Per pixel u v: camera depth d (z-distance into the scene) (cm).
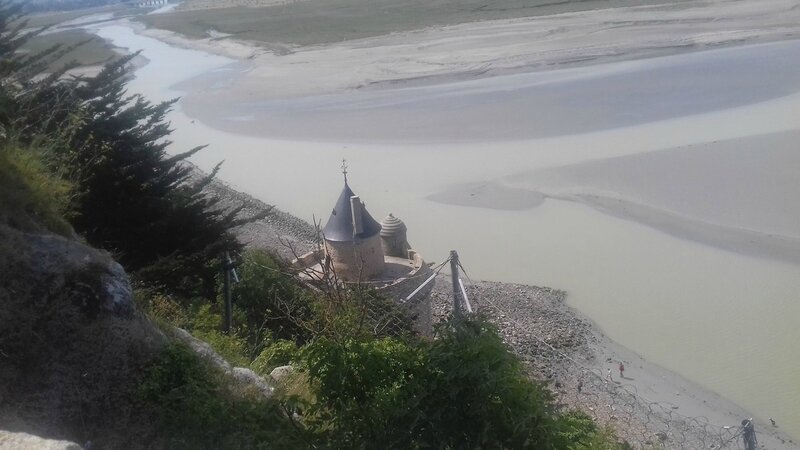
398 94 7000
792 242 3366
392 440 965
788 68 6231
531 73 7175
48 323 1130
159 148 2430
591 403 2364
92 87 2523
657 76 6475
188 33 13800
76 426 1054
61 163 1873
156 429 1071
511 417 938
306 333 2067
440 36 9875
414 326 2348
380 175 4853
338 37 11112
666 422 2231
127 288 1225
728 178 4119
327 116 6519
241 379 1263
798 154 4306
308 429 1067
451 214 4144
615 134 5091
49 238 1227
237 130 6419
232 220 2705
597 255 3516
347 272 2473
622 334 2895
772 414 2341
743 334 2786
